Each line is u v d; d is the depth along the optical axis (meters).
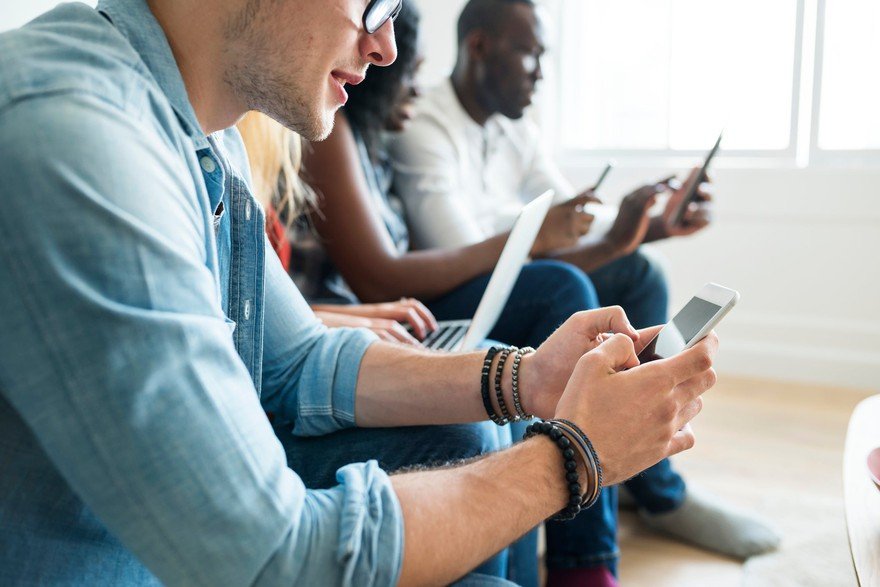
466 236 1.83
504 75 1.91
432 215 1.84
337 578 0.58
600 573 1.42
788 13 2.84
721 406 2.52
